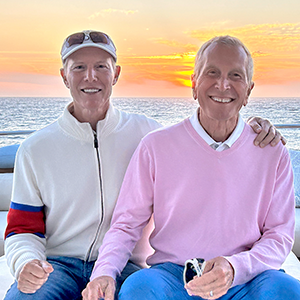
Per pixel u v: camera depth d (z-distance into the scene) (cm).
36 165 158
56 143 162
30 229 157
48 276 141
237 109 148
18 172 161
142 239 167
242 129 152
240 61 145
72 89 162
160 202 152
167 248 149
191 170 148
